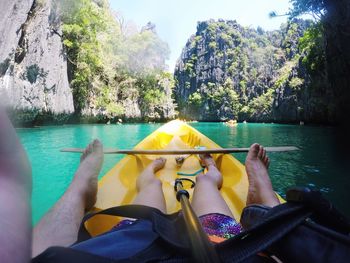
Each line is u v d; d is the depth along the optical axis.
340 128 13.70
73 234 0.84
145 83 27.14
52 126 13.05
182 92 49.25
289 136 9.16
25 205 0.23
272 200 1.14
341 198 2.78
